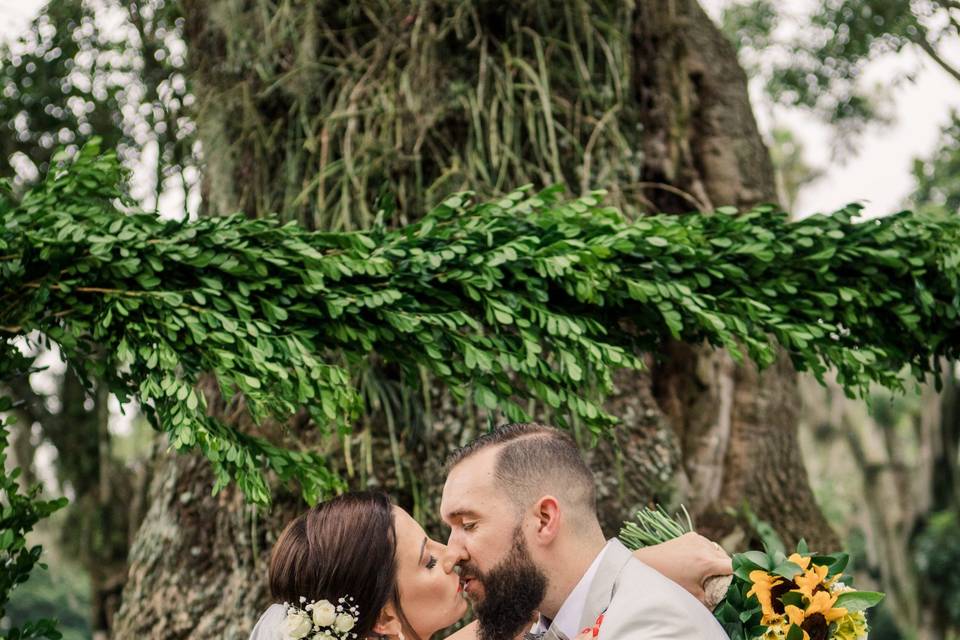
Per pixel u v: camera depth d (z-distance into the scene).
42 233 2.60
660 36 4.59
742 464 4.39
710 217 2.97
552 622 2.23
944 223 2.98
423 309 2.71
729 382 4.45
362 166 3.88
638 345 2.98
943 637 13.72
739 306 2.85
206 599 3.71
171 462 3.98
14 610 16.33
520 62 3.96
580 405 2.71
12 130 5.64
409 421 3.73
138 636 3.76
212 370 2.65
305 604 2.26
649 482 3.84
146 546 3.88
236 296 2.58
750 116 4.84
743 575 2.34
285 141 4.15
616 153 4.13
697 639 2.07
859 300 2.89
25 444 6.23
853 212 2.98
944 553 13.45
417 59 3.97
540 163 3.95
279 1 4.21
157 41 5.35
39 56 5.47
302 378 2.54
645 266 2.81
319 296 2.65
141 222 2.65
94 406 6.30
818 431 15.13
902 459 14.47
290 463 2.72
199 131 4.36
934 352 3.09
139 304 2.55
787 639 2.21
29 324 2.59
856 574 15.76
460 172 3.88
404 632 2.35
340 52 4.15
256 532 3.69
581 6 4.08
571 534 2.21
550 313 2.70
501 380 2.70
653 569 2.25
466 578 2.23
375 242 2.77
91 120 5.64
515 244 2.69
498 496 2.20
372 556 2.27
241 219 2.70
